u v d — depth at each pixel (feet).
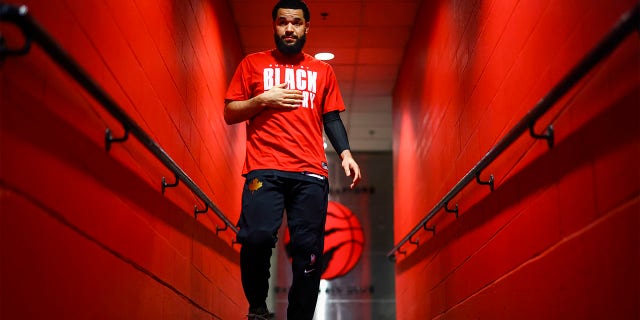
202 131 14.34
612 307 6.09
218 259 15.51
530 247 8.51
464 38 13.30
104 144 7.51
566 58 7.38
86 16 7.17
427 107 18.24
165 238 10.22
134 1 9.09
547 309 7.87
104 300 7.40
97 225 7.20
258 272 9.43
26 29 4.93
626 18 4.95
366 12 20.53
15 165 5.32
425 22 18.88
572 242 7.06
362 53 23.73
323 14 20.63
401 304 23.09
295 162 9.37
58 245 6.15
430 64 17.81
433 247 16.28
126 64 8.62
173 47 11.57
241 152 21.22
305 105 9.73
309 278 9.44
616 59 5.97
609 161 6.11
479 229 11.39
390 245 35.94
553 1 7.84
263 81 9.97
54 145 6.11
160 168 10.00
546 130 7.86
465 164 13.05
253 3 19.72
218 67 17.19
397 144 26.13
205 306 13.76
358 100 29.17
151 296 9.34
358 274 35.42
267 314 9.68
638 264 5.56
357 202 36.86
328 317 34.71
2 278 5.07
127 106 8.60
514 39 9.52
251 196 9.31
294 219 9.48
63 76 6.40
